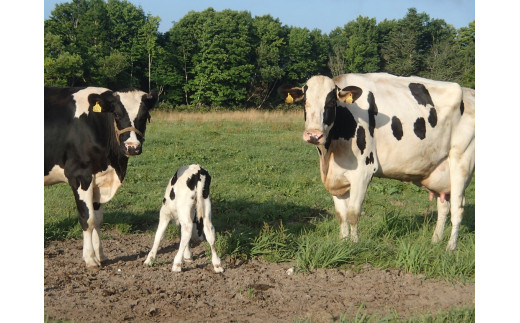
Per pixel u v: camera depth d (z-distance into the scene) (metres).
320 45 69.69
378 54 72.38
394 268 6.29
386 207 9.68
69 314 4.86
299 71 66.50
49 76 49.34
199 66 59.41
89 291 5.45
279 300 5.27
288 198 10.04
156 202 9.44
